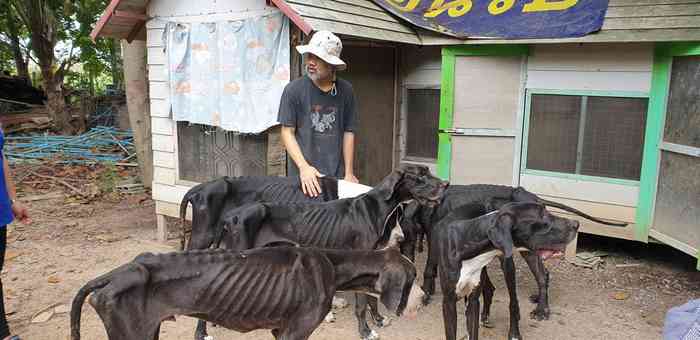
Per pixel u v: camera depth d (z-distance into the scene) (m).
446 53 6.40
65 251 6.16
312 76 4.22
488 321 4.40
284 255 2.68
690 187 5.07
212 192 4.31
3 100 16.98
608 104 5.82
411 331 4.33
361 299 4.10
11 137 13.59
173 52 5.91
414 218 4.54
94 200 8.55
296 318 2.66
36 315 4.55
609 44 5.70
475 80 6.38
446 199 4.35
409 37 6.21
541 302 4.54
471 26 6.15
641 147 5.68
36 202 8.42
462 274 3.36
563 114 6.07
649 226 5.66
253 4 5.32
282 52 5.20
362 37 5.38
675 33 5.09
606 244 6.48
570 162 6.10
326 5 5.41
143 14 6.13
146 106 8.94
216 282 2.53
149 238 6.68
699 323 2.53
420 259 5.97
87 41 15.95
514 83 6.25
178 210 6.28
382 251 2.82
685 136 5.14
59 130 15.13
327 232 3.69
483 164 6.52
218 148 5.91
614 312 4.70
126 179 9.92
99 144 12.84
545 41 5.67
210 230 4.32
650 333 4.32
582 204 6.04
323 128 4.39
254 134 5.61
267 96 5.35
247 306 2.58
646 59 5.54
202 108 5.81
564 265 5.81
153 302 2.43
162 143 6.30
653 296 5.02
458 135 6.53
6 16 16.34
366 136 6.79
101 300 2.32
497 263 5.86
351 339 4.20
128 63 8.77
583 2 5.86
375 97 6.90
